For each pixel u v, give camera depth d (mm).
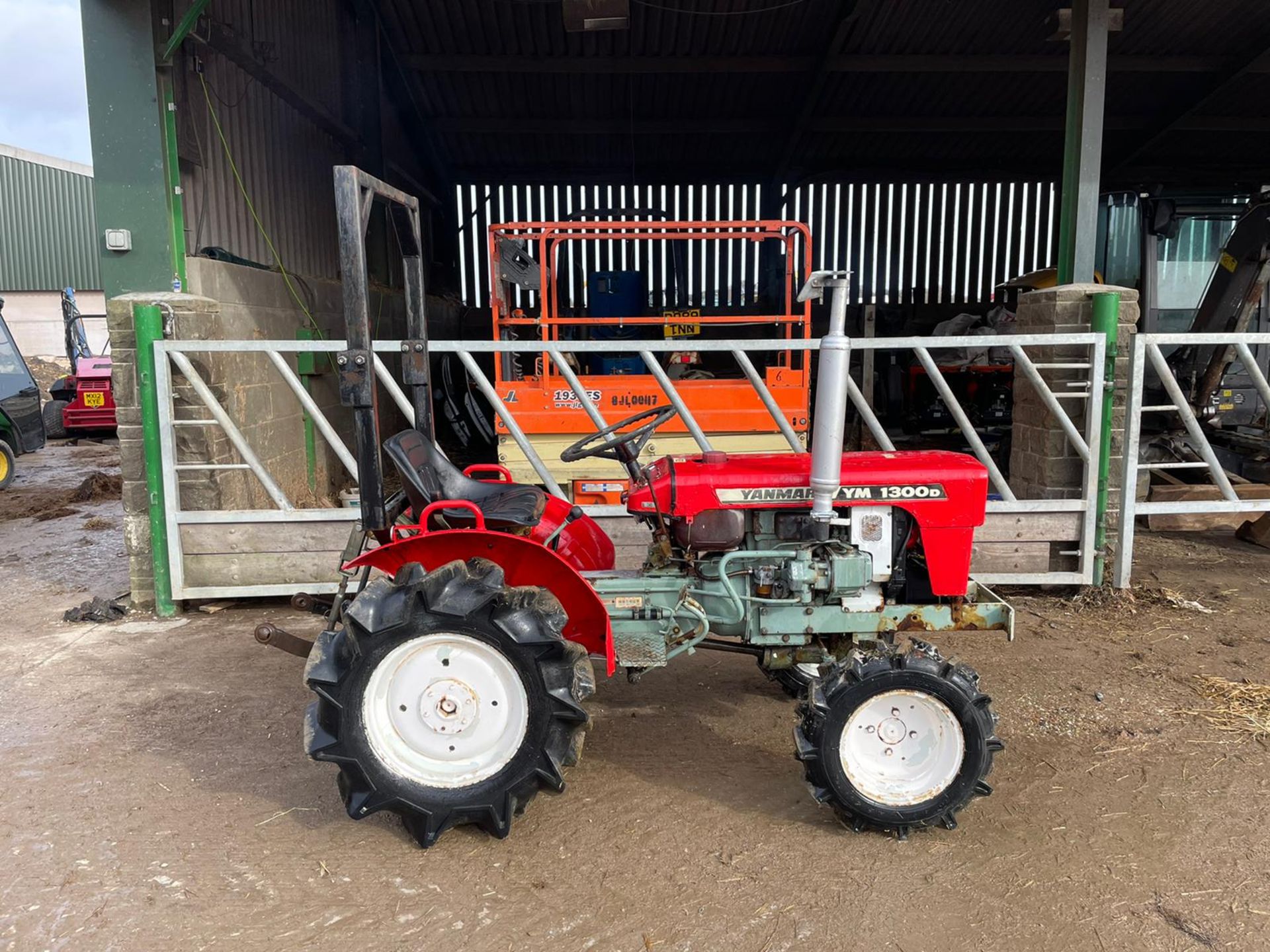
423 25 9430
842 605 3029
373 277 9648
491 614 2646
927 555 2990
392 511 3150
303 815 2869
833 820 2824
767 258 11898
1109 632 4520
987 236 13555
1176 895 2424
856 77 10328
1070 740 3346
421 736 2670
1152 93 10773
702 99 10953
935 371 4703
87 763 3217
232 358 5578
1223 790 2979
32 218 24141
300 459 6953
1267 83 10266
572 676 2672
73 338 14328
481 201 13164
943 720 2678
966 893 2439
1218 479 4902
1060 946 2227
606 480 5340
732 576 3045
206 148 6070
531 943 2248
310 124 8211
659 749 3324
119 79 4727
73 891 2465
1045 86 10570
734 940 2254
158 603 4805
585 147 12180
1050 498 5082
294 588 4750
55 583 5605
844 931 2287
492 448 9625
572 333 7699
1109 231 9016
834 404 2658
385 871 2561
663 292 13094
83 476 10234
